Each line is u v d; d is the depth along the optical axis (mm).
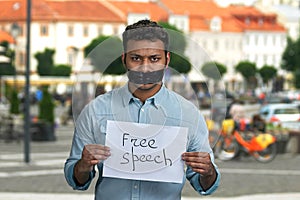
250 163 27922
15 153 29984
